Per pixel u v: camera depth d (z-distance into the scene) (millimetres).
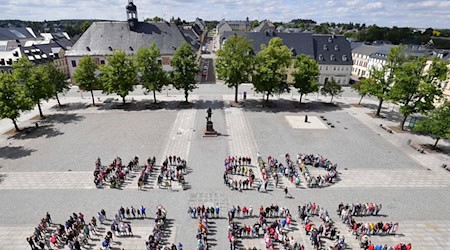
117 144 44000
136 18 82000
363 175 36594
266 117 56750
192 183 34219
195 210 28719
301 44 86688
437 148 44531
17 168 37125
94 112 58969
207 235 26547
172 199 31375
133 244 25531
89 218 28219
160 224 26828
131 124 52188
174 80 60812
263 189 33281
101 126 51281
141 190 32844
